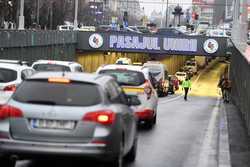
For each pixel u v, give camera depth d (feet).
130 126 79.05
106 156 68.08
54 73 74.08
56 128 67.56
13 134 68.13
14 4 597.93
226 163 84.53
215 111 205.67
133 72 132.26
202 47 508.53
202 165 86.53
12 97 70.49
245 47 382.83
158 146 105.50
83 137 67.51
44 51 364.79
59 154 67.05
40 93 69.36
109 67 133.49
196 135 124.47
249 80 126.72
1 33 268.82
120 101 77.36
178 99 316.81
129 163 86.28
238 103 209.26
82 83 70.38
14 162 72.49
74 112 67.82
